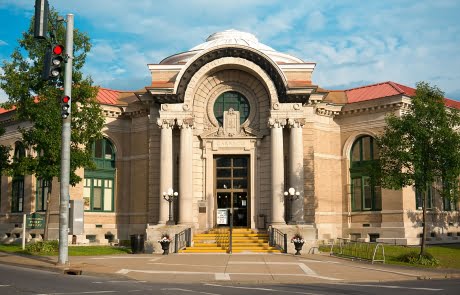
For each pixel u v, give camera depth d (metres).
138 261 26.55
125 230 43.16
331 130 42.94
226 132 39.38
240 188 39.41
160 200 37.81
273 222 36.34
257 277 20.83
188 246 35.16
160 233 35.25
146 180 42.22
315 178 41.19
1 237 45.91
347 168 42.59
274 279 20.25
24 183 44.41
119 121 44.16
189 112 38.06
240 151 39.12
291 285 18.80
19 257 27.38
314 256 31.38
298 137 37.44
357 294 15.93
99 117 33.88
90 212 42.06
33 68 32.06
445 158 29.00
